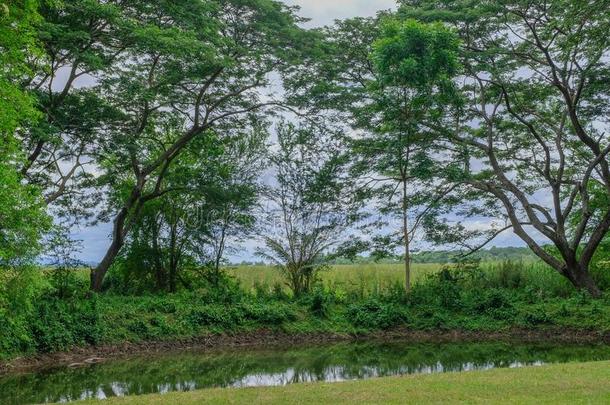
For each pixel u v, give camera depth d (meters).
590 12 19.50
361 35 29.03
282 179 28.70
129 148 24.44
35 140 22.36
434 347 21.31
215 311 23.27
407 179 28.97
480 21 26.80
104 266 25.95
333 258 28.58
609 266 29.53
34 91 21.52
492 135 29.48
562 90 26.11
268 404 10.02
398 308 25.55
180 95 27.02
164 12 24.30
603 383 10.80
